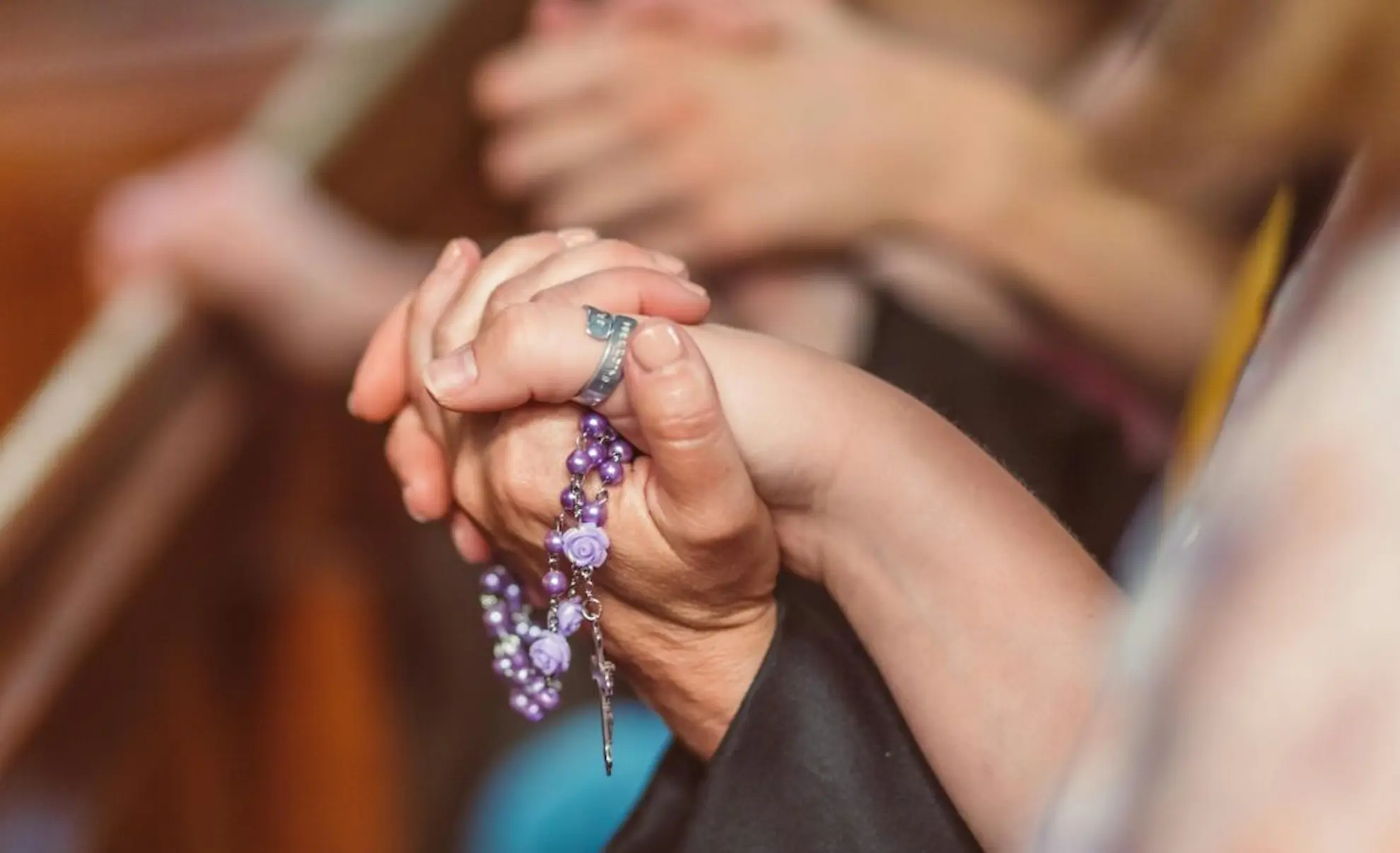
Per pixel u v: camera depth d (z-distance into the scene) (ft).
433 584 5.55
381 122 5.16
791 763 2.80
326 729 5.49
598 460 2.80
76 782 4.85
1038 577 2.77
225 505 5.20
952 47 4.58
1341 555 2.27
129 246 5.27
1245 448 2.35
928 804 2.79
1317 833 2.25
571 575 2.84
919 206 4.22
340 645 5.49
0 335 5.44
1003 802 2.72
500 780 5.28
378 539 5.49
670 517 2.77
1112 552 3.27
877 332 3.89
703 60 4.56
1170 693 2.33
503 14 4.95
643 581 2.82
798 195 4.22
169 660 5.15
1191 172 2.57
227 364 5.20
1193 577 2.35
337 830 5.47
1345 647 2.27
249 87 5.63
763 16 4.56
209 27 5.84
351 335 5.23
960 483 2.80
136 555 4.90
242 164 5.29
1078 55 4.37
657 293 2.83
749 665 2.86
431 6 5.10
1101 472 3.58
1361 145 2.37
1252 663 2.29
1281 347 2.38
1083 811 2.37
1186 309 3.83
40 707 4.71
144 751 5.12
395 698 5.51
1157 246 3.90
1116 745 2.37
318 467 5.37
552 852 4.94
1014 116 4.23
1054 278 3.94
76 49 5.91
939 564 2.78
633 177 4.53
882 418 2.81
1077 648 2.73
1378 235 2.35
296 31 5.79
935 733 2.77
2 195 5.50
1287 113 2.38
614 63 4.56
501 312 2.80
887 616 2.80
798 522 2.83
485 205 5.00
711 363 2.78
